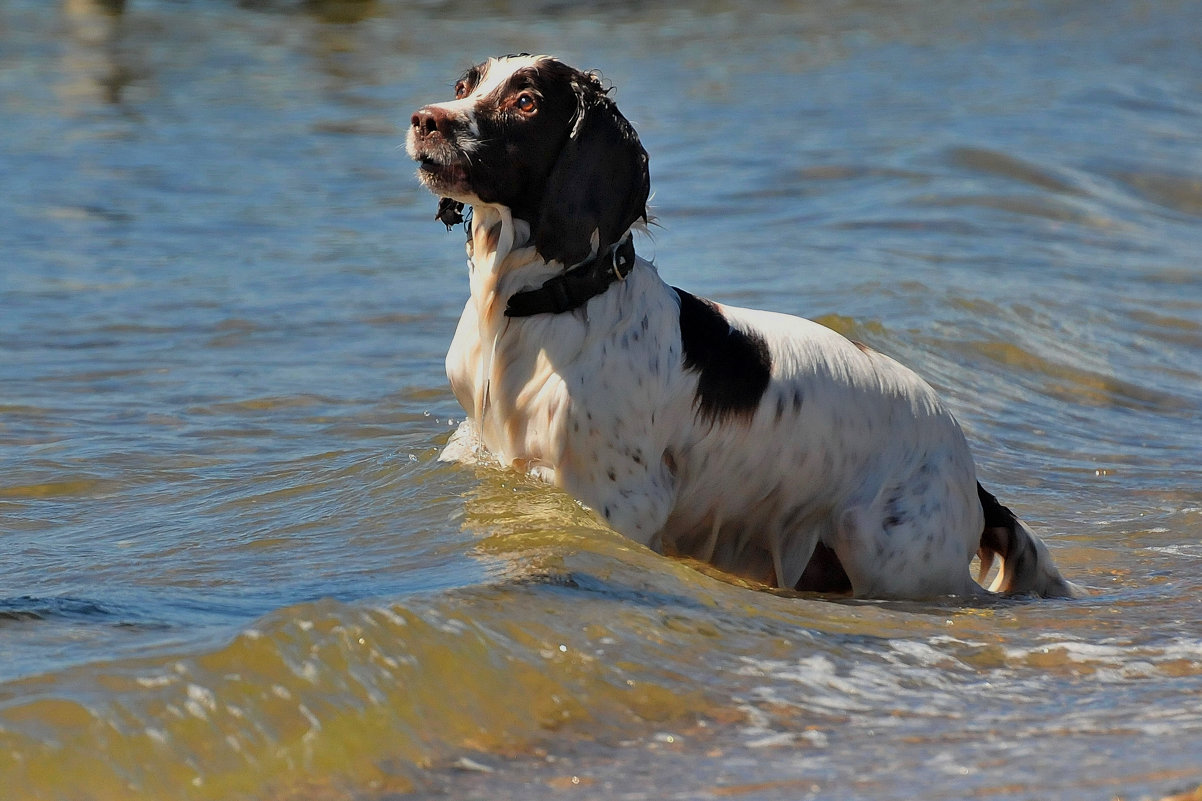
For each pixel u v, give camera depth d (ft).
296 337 55.93
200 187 85.20
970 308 63.57
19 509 36.19
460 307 61.16
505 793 21.63
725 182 90.48
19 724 21.26
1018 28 176.76
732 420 33.65
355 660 24.08
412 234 75.10
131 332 55.67
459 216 33.73
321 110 114.62
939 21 181.68
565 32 168.45
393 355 53.83
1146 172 95.96
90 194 81.71
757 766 22.81
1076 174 93.71
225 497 37.24
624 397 32.32
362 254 70.38
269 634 24.17
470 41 158.92
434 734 23.13
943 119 112.98
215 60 139.33
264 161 94.02
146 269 65.87
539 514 32.37
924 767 22.81
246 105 115.96
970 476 36.19
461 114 30.76
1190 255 78.23
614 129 31.58
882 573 34.30
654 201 84.94
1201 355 62.03
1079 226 83.15
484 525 32.19
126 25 156.87
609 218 31.71
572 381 32.14
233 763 21.58
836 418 34.65
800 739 24.02
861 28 176.24
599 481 32.68
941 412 36.35
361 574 30.32
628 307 32.71
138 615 27.45
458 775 22.18
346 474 38.34
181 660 23.54
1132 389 57.00
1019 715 25.40
